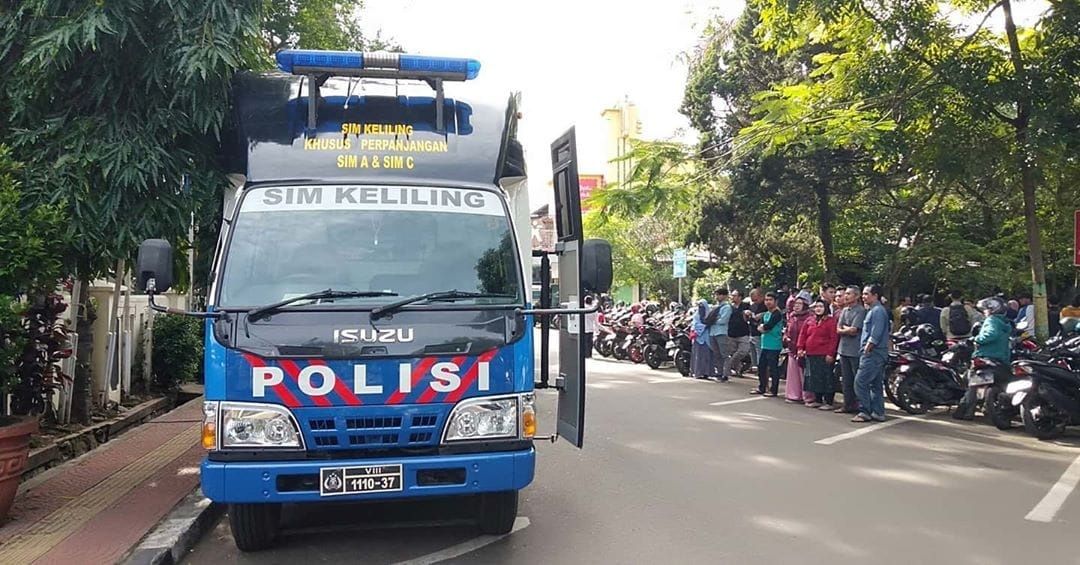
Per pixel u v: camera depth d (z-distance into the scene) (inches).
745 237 802.8
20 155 254.4
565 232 240.4
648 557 210.7
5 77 259.3
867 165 662.5
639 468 310.7
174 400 483.2
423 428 191.5
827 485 283.9
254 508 211.0
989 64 420.2
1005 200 638.5
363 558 213.0
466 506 256.5
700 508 255.6
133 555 205.6
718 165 578.9
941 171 449.4
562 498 269.3
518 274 208.2
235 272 199.6
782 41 465.4
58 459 309.1
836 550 214.8
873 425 411.2
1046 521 241.1
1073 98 404.5
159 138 255.9
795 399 491.5
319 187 211.2
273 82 240.1
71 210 246.2
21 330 238.8
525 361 199.6
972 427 406.6
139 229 251.4
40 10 246.1
